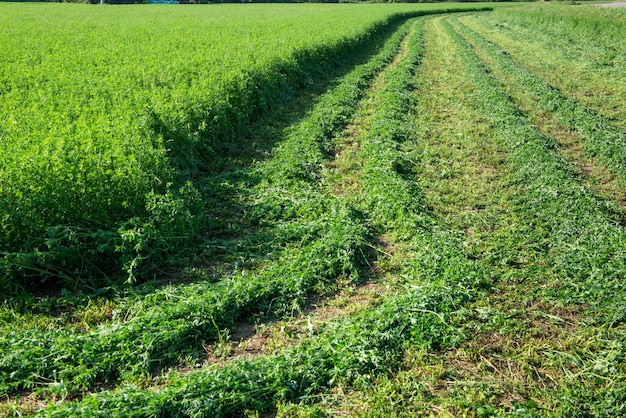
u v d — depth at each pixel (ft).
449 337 21.65
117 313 22.98
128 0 254.68
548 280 26.09
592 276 25.62
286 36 86.48
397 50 102.89
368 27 118.01
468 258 27.81
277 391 18.63
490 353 21.27
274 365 19.47
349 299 24.67
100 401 16.96
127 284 25.18
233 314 22.85
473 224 31.78
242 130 47.06
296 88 64.80
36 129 33.73
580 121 50.21
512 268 27.02
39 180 26.13
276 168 38.14
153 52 65.00
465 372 20.33
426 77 73.87
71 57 59.82
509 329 22.38
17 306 23.06
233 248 28.50
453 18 196.44
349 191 36.42
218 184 35.99
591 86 67.67
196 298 22.88
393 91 62.49
